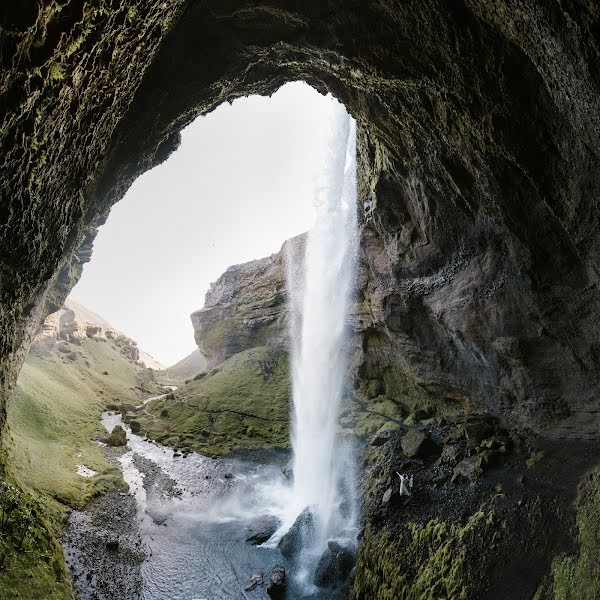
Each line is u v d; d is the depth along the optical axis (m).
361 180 28.09
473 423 19.02
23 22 6.07
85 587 14.34
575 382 15.83
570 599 9.22
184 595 15.55
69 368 45.56
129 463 28.45
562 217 12.25
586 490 12.25
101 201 17.23
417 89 14.18
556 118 10.88
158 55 13.63
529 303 16.23
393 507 16.41
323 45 14.34
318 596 15.57
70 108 8.93
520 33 9.47
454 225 19.14
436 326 22.78
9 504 12.48
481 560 11.84
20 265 10.81
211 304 56.34
